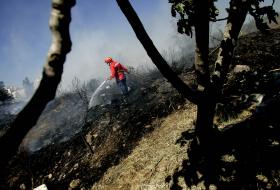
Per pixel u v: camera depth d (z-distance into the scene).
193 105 6.82
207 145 4.16
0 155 1.06
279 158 3.83
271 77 5.73
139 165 5.51
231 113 5.21
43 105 1.15
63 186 6.21
